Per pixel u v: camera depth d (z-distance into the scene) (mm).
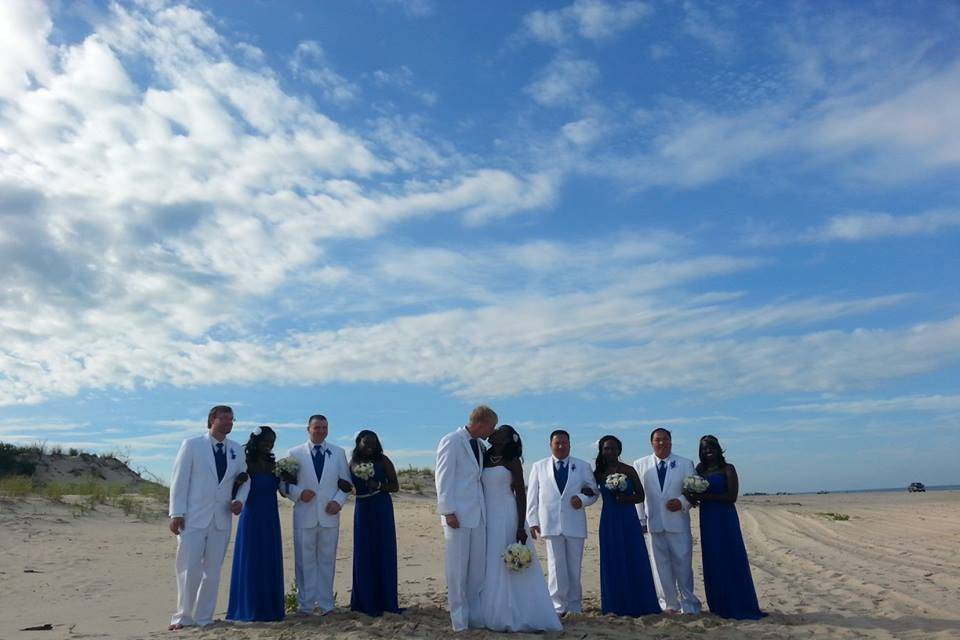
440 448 7957
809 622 8070
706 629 7750
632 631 7676
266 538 8422
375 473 8734
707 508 8609
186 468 8344
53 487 20812
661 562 8820
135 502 20750
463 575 7805
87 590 10336
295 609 8961
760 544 16469
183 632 7699
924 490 86438
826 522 22422
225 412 8570
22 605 9266
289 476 8766
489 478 8023
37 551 13539
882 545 15859
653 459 9031
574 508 8742
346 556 14250
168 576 11633
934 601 9094
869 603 9078
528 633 7578
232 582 8477
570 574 8812
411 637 7383
